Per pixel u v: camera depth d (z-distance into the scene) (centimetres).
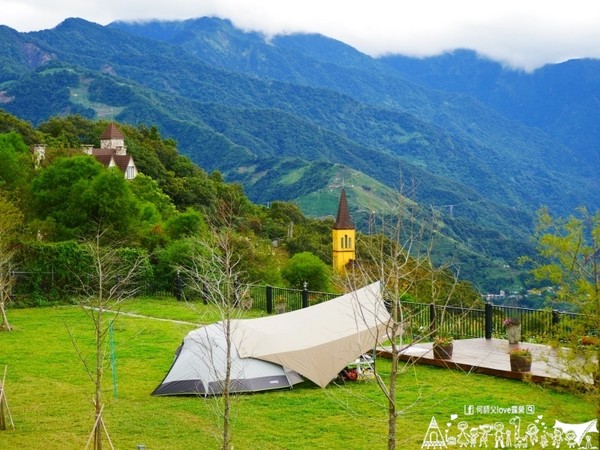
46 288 3161
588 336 1045
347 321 1730
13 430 1360
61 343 2230
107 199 3972
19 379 1772
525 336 1973
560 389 1199
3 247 2783
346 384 1706
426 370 1800
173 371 1638
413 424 1376
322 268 3744
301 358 1648
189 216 4122
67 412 1481
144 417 1438
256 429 1355
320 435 1321
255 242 4909
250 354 1625
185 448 1255
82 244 3347
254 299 3039
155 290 3394
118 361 1978
